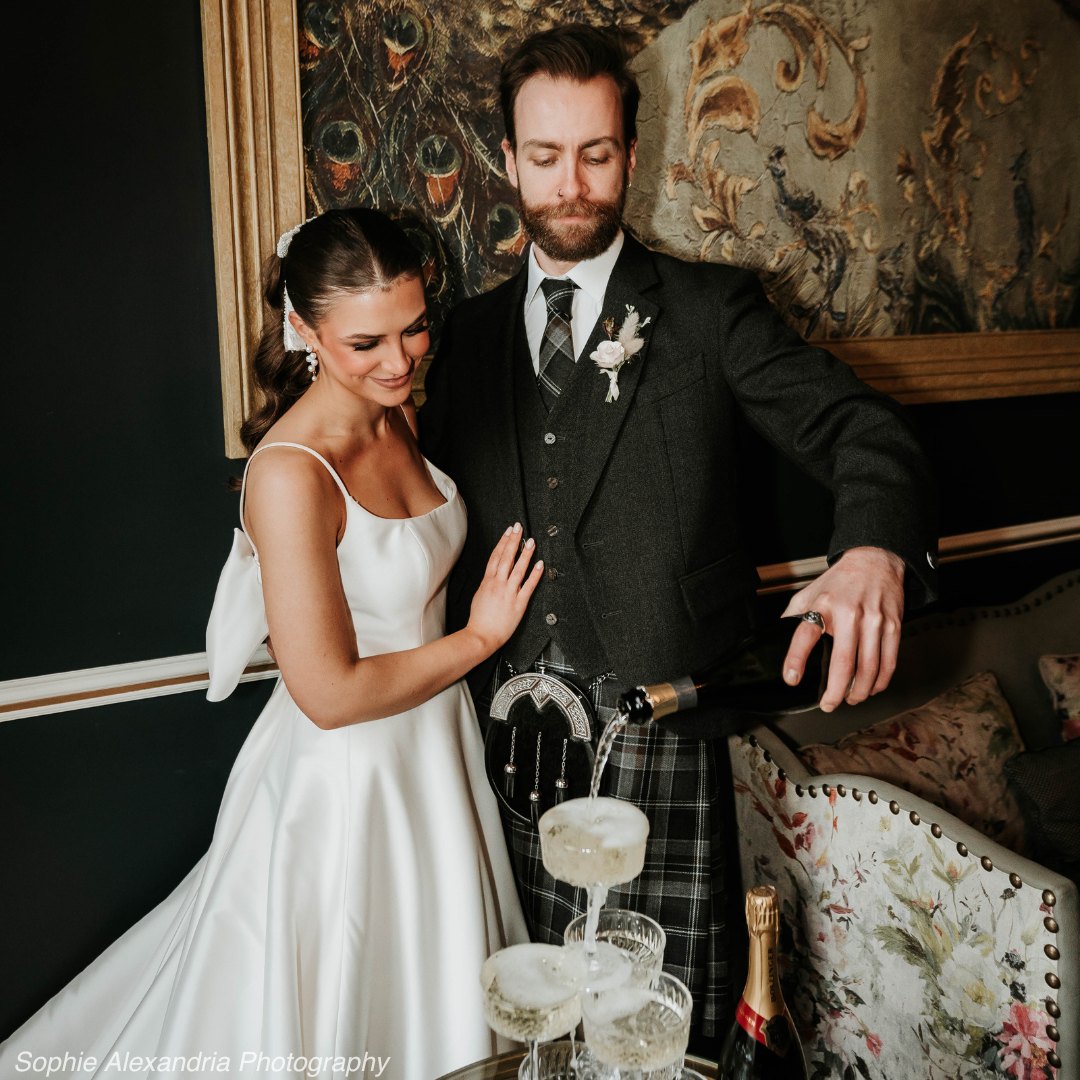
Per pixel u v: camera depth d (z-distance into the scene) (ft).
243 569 6.22
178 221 6.69
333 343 5.43
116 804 7.31
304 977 5.82
